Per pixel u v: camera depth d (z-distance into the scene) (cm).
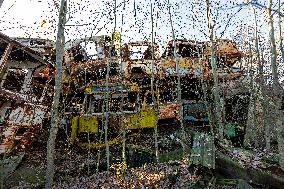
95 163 1589
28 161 1588
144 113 1828
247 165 1061
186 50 2258
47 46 2259
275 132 1927
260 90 1989
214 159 1034
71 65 2052
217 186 978
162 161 1509
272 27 1145
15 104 1366
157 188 1128
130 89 1841
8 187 1278
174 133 1852
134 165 1521
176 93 2152
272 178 980
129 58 2111
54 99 1152
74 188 1269
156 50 2152
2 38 1321
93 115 1789
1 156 1381
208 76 2092
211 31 1658
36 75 1841
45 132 1870
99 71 2088
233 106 2166
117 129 1781
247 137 1798
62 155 1725
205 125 1995
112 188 1224
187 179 1095
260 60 1891
